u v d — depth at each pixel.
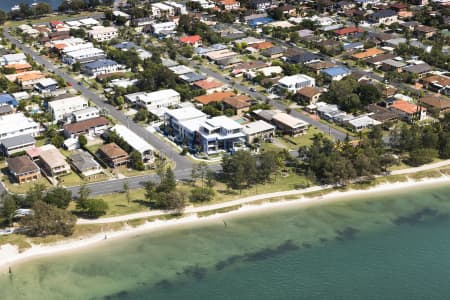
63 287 165.62
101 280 168.62
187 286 166.00
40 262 175.50
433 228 194.75
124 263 176.12
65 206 195.88
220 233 191.50
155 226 193.12
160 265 175.62
